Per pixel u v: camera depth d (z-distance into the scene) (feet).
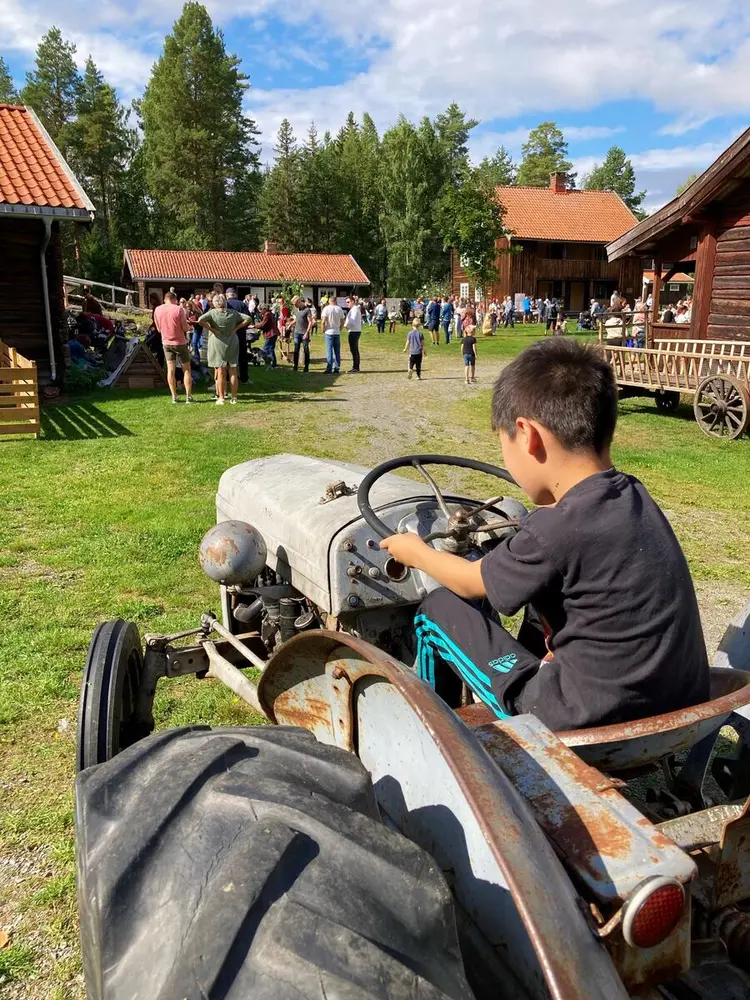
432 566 6.72
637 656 5.75
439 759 5.01
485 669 6.84
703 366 42.80
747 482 30.40
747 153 42.22
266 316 69.51
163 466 30.48
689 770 7.28
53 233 49.16
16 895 8.98
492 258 139.44
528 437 6.40
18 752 11.70
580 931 3.96
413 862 4.22
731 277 46.91
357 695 5.89
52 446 34.06
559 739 5.33
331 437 37.73
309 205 258.37
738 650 7.80
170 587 18.24
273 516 10.30
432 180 236.84
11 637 15.39
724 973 5.57
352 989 3.60
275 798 4.47
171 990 3.70
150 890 4.29
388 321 153.79
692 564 20.77
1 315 48.96
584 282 168.55
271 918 3.84
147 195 253.24
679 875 4.36
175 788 4.67
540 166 325.62
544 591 6.01
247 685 10.40
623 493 6.07
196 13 242.17
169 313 45.44
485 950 4.68
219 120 246.06
